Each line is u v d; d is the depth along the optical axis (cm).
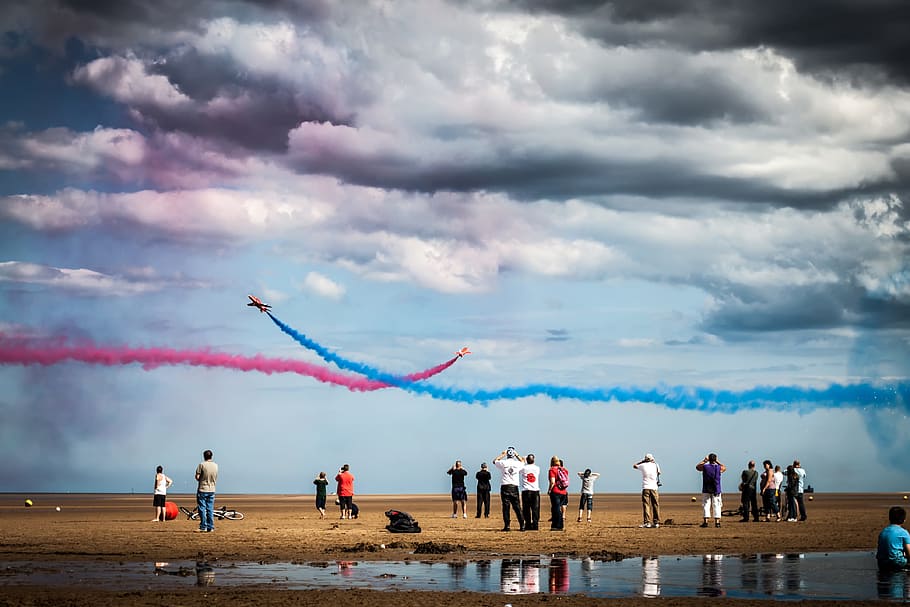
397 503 12238
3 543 3341
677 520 5262
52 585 2142
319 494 5438
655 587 2136
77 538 3600
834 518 5559
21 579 2259
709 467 4438
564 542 3419
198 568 2519
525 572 2439
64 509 8400
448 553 2975
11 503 12494
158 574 2369
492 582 2225
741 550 3123
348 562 2691
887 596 1992
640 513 6850
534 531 4025
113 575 2342
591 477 5088
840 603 1889
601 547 3206
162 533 3919
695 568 2541
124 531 4069
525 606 1847
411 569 2508
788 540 3569
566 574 2395
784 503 5581
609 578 2306
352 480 5422
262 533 3894
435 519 5231
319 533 3888
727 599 1947
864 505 9525
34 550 3048
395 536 3712
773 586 2155
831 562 2714
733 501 13225
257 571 2447
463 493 5288
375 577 2317
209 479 4044
